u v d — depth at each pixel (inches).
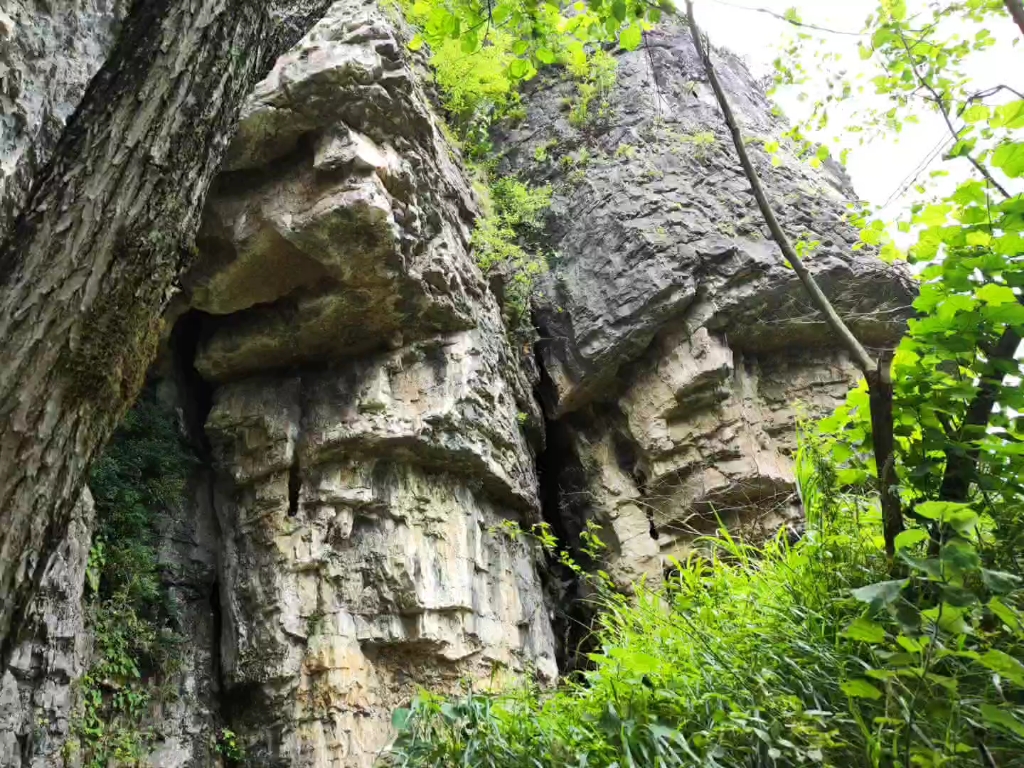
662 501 395.2
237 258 294.7
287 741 278.7
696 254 398.9
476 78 398.3
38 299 82.1
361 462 312.7
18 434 77.7
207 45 101.1
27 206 88.0
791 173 439.5
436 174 327.9
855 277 394.3
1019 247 99.7
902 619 81.1
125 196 89.6
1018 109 102.0
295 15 124.6
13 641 76.7
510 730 113.7
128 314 88.0
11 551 75.6
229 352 321.1
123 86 94.9
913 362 108.7
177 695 281.7
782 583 120.5
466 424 322.7
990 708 77.9
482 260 372.5
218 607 311.9
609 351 400.2
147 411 311.4
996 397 104.5
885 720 85.8
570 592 399.2
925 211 106.0
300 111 283.7
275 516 308.0
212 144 100.7
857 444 118.2
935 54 138.3
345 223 282.0
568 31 166.2
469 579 315.0
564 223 440.8
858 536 115.8
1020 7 107.9
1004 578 78.4
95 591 270.2
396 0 368.5
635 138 448.5
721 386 389.7
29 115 183.2
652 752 103.2
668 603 142.3
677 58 480.4
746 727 96.5
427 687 295.3
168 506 310.2
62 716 229.9
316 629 290.5
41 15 196.5
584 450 421.7
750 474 375.2
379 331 321.7
